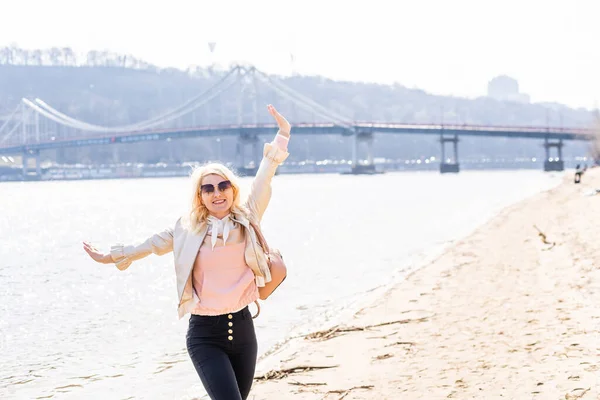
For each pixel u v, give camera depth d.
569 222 23.28
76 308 12.84
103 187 147.75
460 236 25.45
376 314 9.27
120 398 6.75
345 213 44.69
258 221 3.91
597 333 7.03
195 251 3.70
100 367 8.05
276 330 9.38
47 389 7.18
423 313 9.12
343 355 7.07
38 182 196.75
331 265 17.75
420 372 6.20
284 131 4.07
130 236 36.47
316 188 104.69
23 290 15.57
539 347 6.69
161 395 6.75
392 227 31.77
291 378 6.34
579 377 5.57
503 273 12.59
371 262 18.16
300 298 12.31
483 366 6.20
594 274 11.09
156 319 11.36
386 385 5.89
